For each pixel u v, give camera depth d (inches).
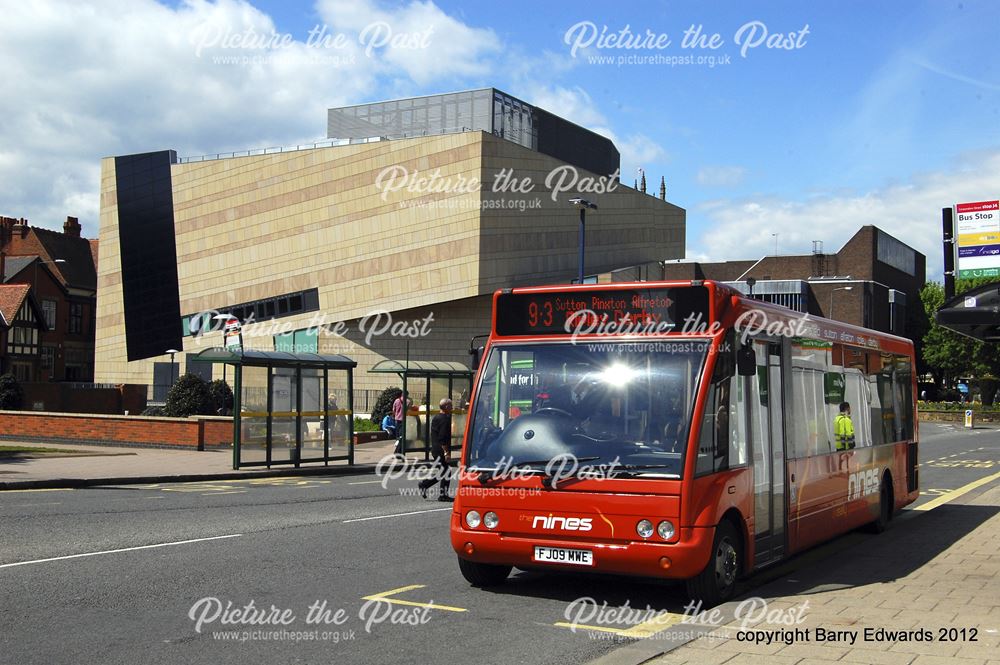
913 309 3818.9
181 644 266.2
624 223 2603.3
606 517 323.0
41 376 2881.4
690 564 313.9
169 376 2714.1
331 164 2384.4
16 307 2765.7
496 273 2148.1
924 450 1537.9
